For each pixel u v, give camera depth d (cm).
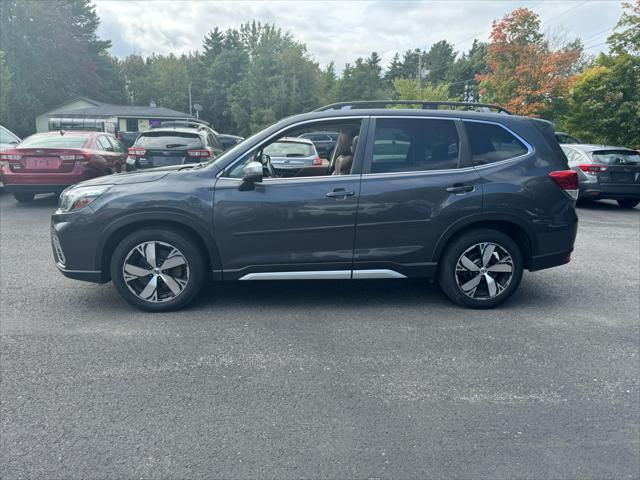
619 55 1819
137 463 250
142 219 432
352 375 342
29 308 457
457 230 458
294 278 455
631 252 725
